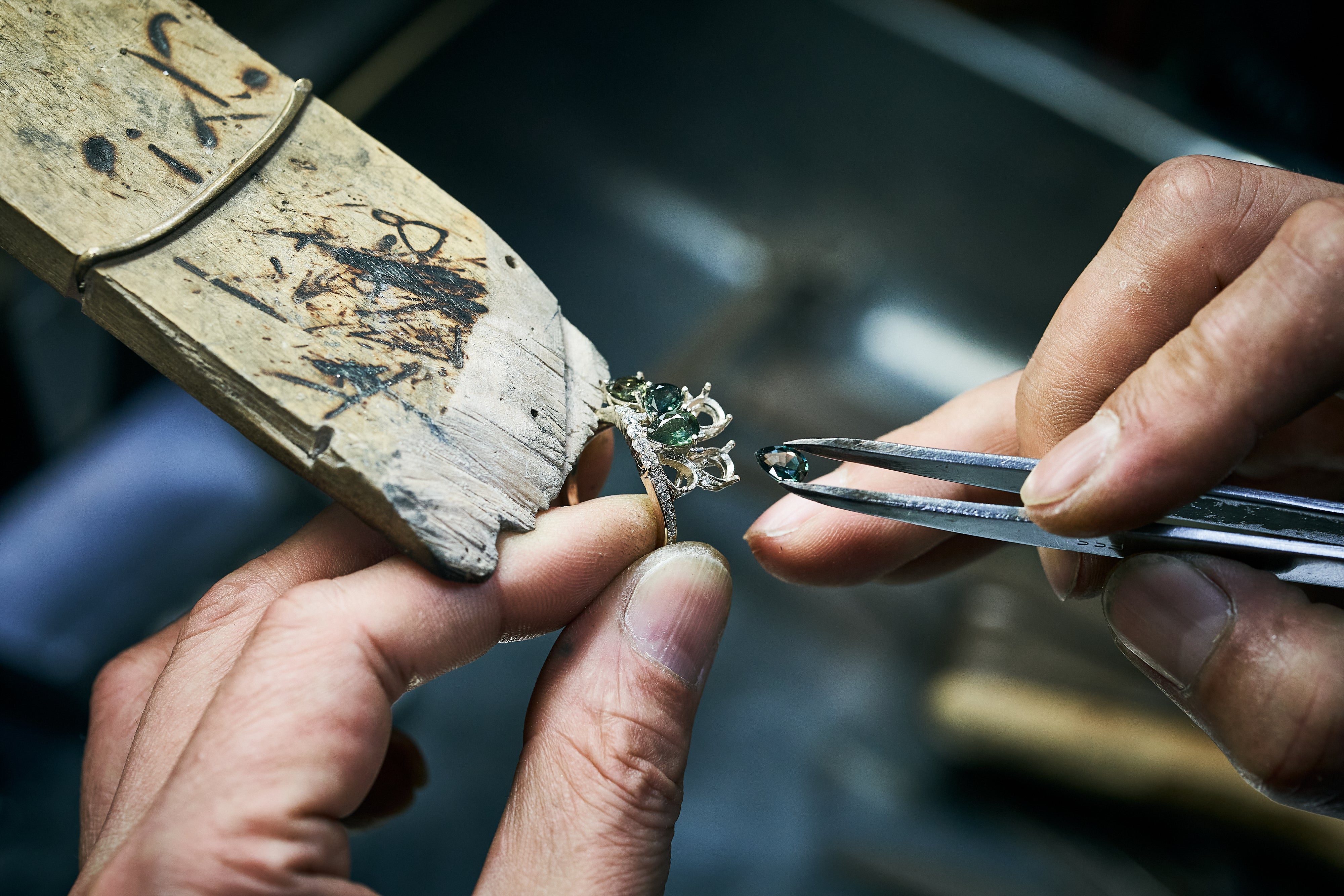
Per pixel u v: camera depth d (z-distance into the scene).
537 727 0.25
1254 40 0.52
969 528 0.25
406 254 0.26
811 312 0.44
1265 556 0.25
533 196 0.46
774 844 0.33
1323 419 0.29
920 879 0.32
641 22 0.47
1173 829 0.33
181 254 0.24
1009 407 0.30
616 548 0.26
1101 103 0.44
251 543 0.36
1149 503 0.24
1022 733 0.33
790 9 0.46
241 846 0.23
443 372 0.25
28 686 0.34
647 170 0.48
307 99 0.26
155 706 0.25
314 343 0.24
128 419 0.38
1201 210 0.27
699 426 0.27
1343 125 0.51
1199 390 0.24
